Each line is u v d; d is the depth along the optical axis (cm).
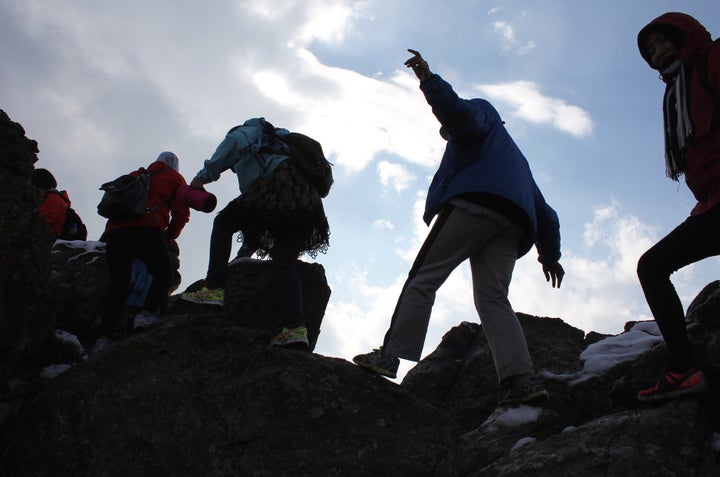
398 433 348
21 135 393
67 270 551
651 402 302
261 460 333
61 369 419
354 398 360
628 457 271
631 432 285
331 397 358
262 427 345
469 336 520
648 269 297
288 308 402
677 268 297
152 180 487
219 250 419
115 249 471
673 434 279
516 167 357
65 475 320
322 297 541
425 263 353
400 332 350
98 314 564
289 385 362
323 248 422
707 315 325
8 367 388
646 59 315
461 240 349
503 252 362
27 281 389
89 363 363
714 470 277
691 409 288
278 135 429
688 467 271
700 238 287
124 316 542
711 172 284
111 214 466
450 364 497
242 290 509
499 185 346
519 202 347
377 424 351
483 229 348
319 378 365
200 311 523
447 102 336
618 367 407
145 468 323
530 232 358
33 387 388
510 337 351
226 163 422
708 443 283
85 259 568
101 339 468
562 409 395
